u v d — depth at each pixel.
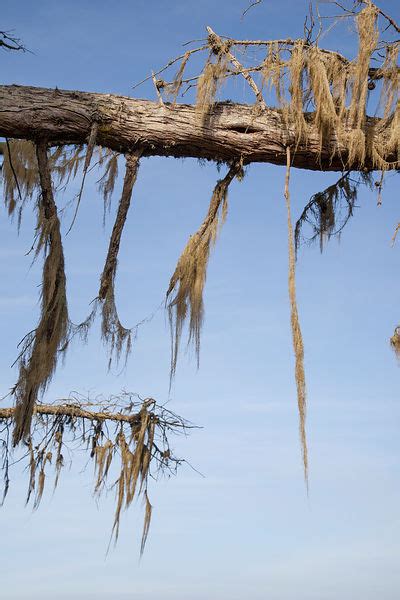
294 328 5.78
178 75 5.83
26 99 5.57
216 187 6.15
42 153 5.69
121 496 8.84
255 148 5.91
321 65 5.90
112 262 5.91
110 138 5.72
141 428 8.89
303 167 6.16
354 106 5.99
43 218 5.97
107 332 5.89
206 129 5.81
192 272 6.16
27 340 5.69
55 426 8.89
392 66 6.06
